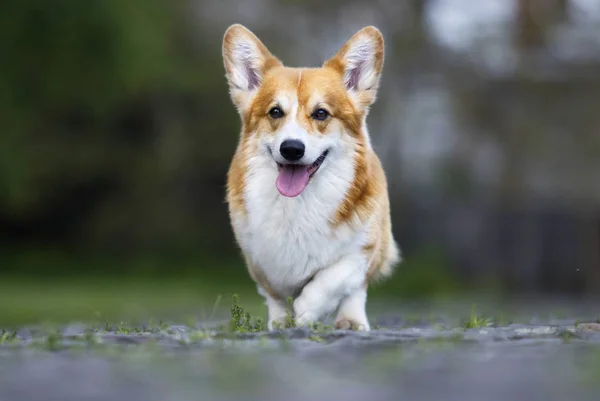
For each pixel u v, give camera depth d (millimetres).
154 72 25172
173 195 28297
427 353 4859
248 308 12766
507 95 27203
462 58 26891
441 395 3742
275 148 6223
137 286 23047
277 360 4547
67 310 15094
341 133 6426
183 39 27844
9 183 22078
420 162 26656
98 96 23641
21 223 28859
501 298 21594
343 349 4922
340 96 6488
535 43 27594
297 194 6195
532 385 3959
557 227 26172
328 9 27203
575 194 26203
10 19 18703
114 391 3816
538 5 27422
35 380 4074
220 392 3789
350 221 6383
